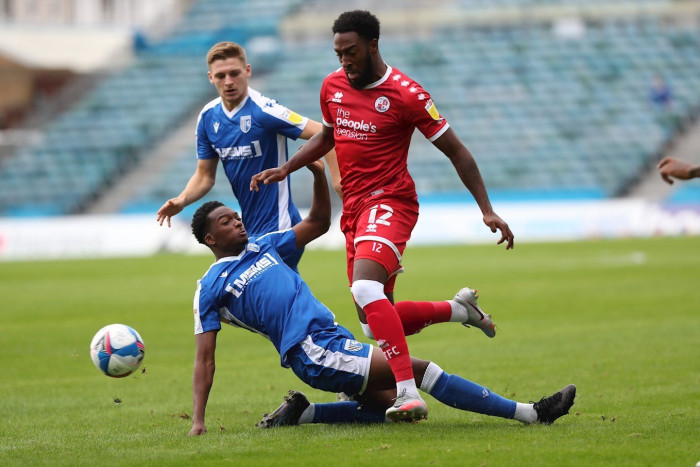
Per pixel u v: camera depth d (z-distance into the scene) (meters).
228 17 169.12
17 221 115.56
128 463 18.52
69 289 69.44
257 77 150.75
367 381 21.48
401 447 19.25
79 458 19.23
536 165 130.62
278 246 24.02
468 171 22.22
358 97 22.42
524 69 147.88
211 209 22.88
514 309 50.69
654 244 97.00
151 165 138.25
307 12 164.75
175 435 21.84
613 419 22.33
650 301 51.91
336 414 23.05
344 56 21.86
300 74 149.25
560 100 142.00
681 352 34.47
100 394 30.30
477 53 151.62
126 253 111.81
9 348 41.50
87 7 196.88
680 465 17.20
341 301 56.59
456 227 112.00
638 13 157.75
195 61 160.62
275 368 35.22
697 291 56.09
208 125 27.91
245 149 27.44
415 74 148.12
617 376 29.86
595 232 110.56
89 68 171.00
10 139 152.38
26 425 24.72
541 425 21.55
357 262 21.75
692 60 149.00
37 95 169.75
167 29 172.12
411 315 23.16
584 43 152.62
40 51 168.75
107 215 129.88
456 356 35.94
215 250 23.12
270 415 22.91
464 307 23.78
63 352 40.34
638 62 148.50
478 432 20.81
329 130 23.55
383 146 22.36
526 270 73.69
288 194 27.98
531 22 159.00
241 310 22.73
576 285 61.84
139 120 148.12
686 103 140.12
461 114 140.50
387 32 162.62
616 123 137.12
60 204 131.88
